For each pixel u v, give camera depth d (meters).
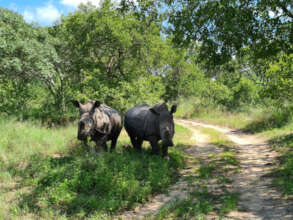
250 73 30.69
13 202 6.02
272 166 8.60
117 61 22.02
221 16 8.92
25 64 14.42
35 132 11.87
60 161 8.67
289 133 14.46
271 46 9.24
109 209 5.77
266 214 4.97
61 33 19.69
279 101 18.38
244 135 18.53
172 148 11.66
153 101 20.22
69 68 20.02
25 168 8.25
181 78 42.22
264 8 8.80
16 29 14.90
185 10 9.89
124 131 16.22
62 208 5.91
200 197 6.20
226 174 8.06
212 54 9.78
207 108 34.56
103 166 7.64
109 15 19.94
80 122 8.05
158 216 5.28
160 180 7.44
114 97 18.09
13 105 15.74
